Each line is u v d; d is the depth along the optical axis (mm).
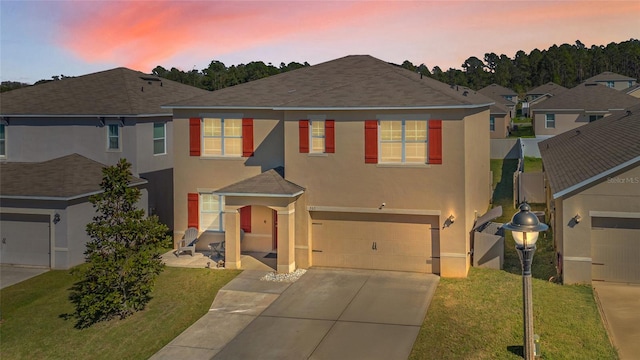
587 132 30141
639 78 123562
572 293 17734
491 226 21625
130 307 18062
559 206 19766
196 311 17719
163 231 18422
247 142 22844
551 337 14508
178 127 23500
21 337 16859
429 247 20266
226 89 24656
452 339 14727
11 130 27500
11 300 19641
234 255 21281
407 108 19453
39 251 23312
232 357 14500
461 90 33375
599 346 13945
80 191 23141
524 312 12836
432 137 19719
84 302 17203
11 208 23312
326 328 15867
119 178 17531
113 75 29891
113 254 17453
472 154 21828
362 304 17516
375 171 20344
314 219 21312
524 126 66375
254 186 20859
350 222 21000
